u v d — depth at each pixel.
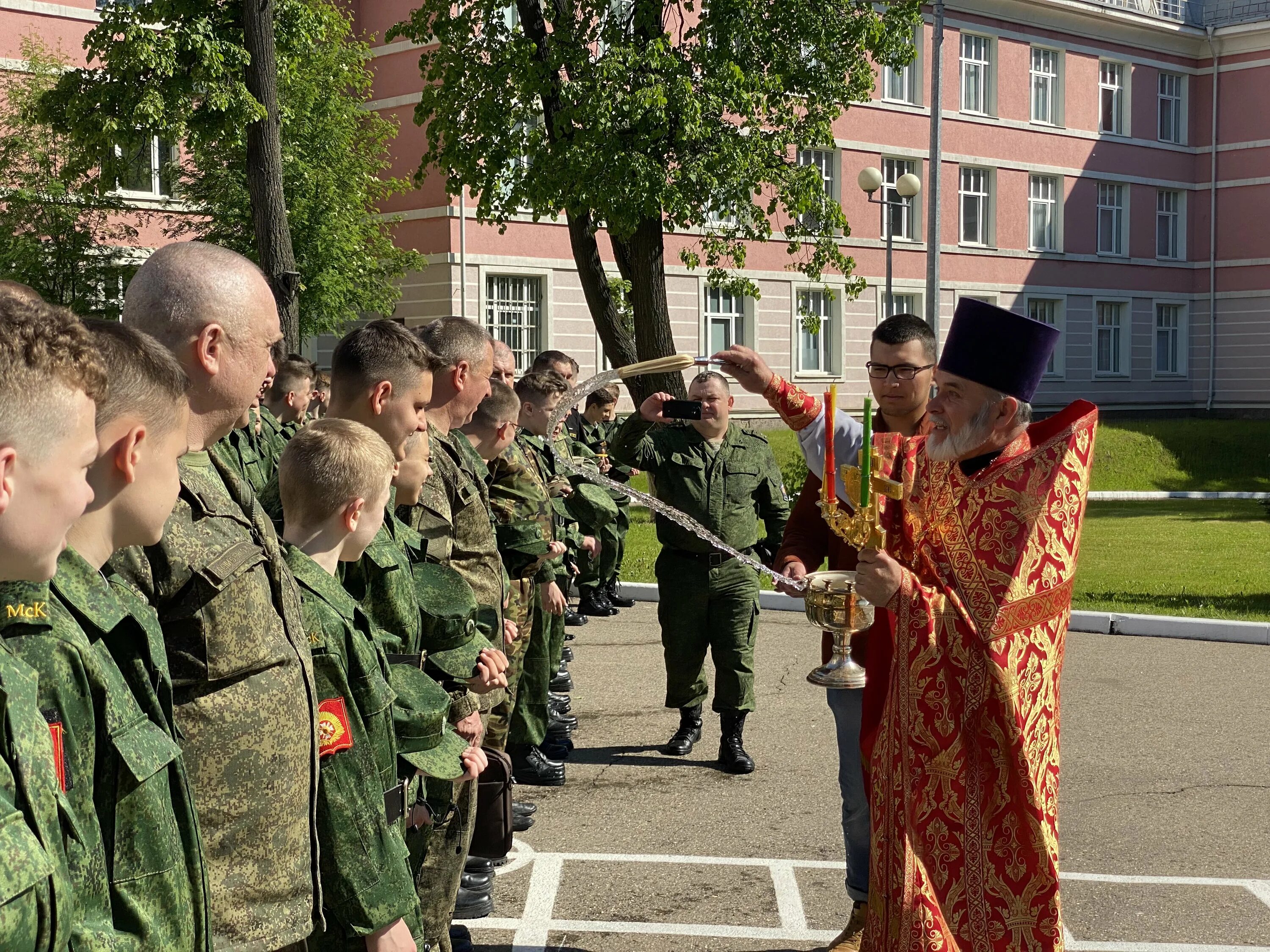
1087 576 13.57
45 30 22.20
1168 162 39.97
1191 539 17.38
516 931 4.51
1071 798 6.09
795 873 5.09
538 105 17.14
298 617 2.57
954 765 3.23
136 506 2.01
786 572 4.34
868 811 4.11
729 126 15.37
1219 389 40.88
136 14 13.09
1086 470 3.31
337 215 20.48
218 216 19.88
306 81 20.03
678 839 5.50
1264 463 31.39
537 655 6.23
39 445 1.57
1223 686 8.45
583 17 16.80
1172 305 41.00
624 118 14.82
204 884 2.09
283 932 2.36
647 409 5.25
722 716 6.57
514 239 26.98
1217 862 5.25
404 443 3.70
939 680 3.23
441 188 26.25
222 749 2.32
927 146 33.84
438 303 26.38
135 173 20.77
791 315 31.58
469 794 3.69
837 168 32.25
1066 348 37.88
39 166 19.77
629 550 14.78
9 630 1.83
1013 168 35.94
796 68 16.09
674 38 25.70
